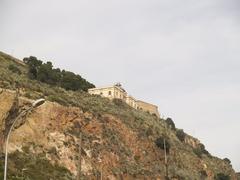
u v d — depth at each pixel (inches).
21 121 2817.4
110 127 3496.6
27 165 2534.5
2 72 3245.6
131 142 3560.5
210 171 4515.3
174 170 3796.8
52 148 2859.3
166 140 4001.0
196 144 5196.9
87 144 3100.4
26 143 2758.4
